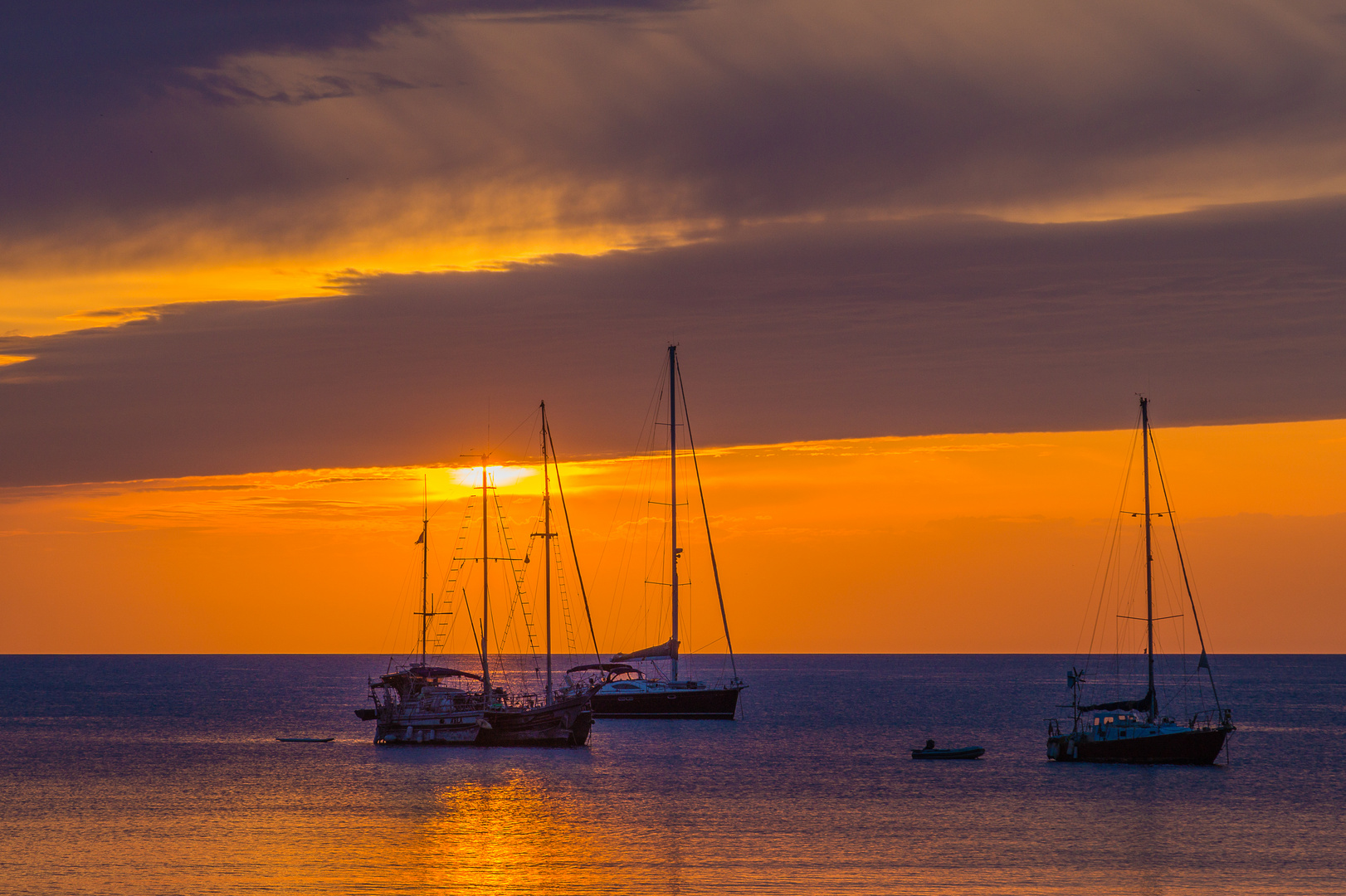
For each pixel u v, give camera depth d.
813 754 101.38
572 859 57.03
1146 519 94.25
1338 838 62.34
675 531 134.25
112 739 119.88
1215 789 79.19
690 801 74.38
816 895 50.25
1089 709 93.69
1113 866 55.75
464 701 107.75
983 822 66.69
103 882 52.50
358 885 51.91
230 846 59.88
